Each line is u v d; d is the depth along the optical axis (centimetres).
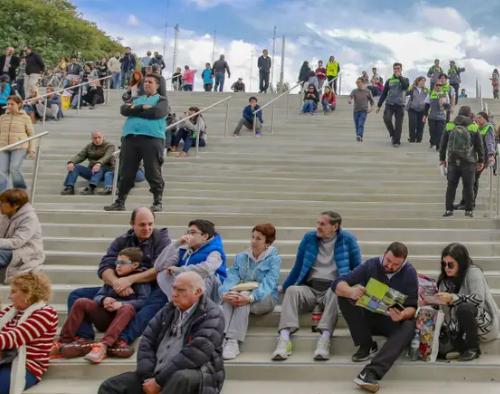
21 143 840
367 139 1441
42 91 1988
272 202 917
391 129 1343
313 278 576
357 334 516
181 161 1141
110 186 977
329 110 1814
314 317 557
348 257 576
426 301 519
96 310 530
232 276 579
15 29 3944
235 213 857
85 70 2017
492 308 521
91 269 654
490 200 866
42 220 789
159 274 540
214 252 555
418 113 1380
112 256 572
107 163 997
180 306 445
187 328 443
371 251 716
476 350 512
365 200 951
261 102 1909
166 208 886
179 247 554
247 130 1543
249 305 548
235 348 523
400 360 511
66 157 1164
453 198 854
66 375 490
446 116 1273
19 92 1681
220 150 1266
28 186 1010
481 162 856
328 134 1492
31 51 1644
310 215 853
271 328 571
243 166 1111
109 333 510
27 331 464
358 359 511
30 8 3975
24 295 475
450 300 513
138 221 572
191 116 1194
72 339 519
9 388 452
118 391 439
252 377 502
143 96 834
